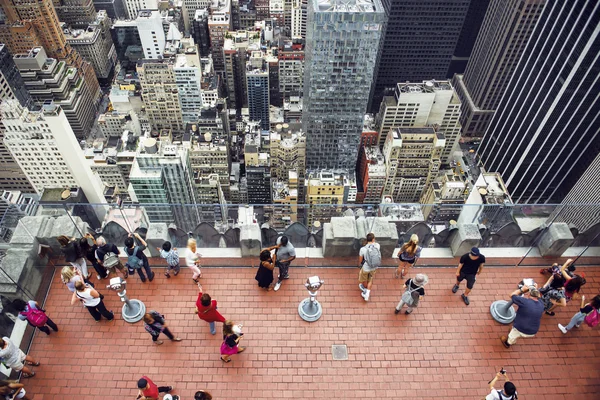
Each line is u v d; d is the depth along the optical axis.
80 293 15.60
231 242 19.64
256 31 146.62
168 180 76.00
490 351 16.95
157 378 15.95
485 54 142.00
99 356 16.47
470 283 17.72
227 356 16.20
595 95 92.00
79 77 138.75
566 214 19.39
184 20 183.62
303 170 112.31
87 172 83.75
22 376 15.88
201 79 126.25
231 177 113.25
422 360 16.64
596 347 17.22
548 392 16.00
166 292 18.39
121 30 162.00
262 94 129.12
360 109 103.31
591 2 85.50
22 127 73.94
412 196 119.00
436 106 119.12
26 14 129.50
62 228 18.42
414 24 136.25
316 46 90.38
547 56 102.25
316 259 19.58
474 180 135.62
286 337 17.11
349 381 16.05
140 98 127.38
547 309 17.81
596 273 19.70
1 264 16.94
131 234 19.03
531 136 110.56
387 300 18.39
